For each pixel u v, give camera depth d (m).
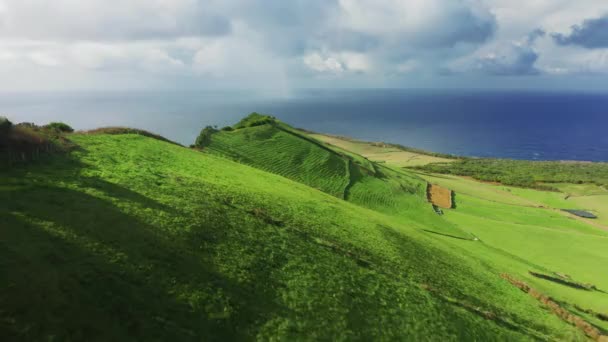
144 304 15.81
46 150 29.98
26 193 21.38
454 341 22.94
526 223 90.19
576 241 72.69
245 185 41.59
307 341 18.19
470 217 83.38
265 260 24.12
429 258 38.81
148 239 20.58
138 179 30.34
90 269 16.28
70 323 13.34
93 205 22.28
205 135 76.19
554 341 28.11
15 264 14.71
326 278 24.83
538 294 37.81
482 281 37.19
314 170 81.94
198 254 21.44
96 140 39.88
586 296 44.75
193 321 16.22
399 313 23.91
